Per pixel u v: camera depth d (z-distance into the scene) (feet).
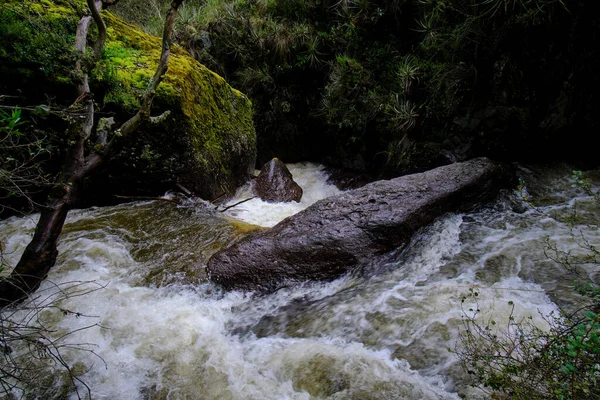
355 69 16.70
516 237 9.64
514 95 12.78
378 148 16.75
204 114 12.57
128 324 7.44
